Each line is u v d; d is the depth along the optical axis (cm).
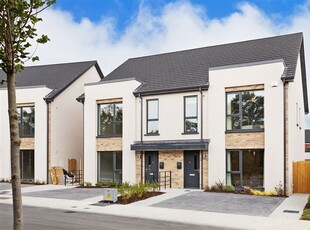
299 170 1709
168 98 1938
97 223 1002
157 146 1873
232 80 1755
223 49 2228
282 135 1622
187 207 1281
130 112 2003
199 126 1842
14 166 370
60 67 2722
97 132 2120
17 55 407
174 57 2372
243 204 1341
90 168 2105
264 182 1655
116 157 2056
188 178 1852
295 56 1833
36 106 2273
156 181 1900
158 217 1100
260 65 1689
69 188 1930
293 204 1346
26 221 1030
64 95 2361
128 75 2292
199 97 1855
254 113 1712
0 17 380
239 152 1736
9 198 1552
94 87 2131
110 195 1405
